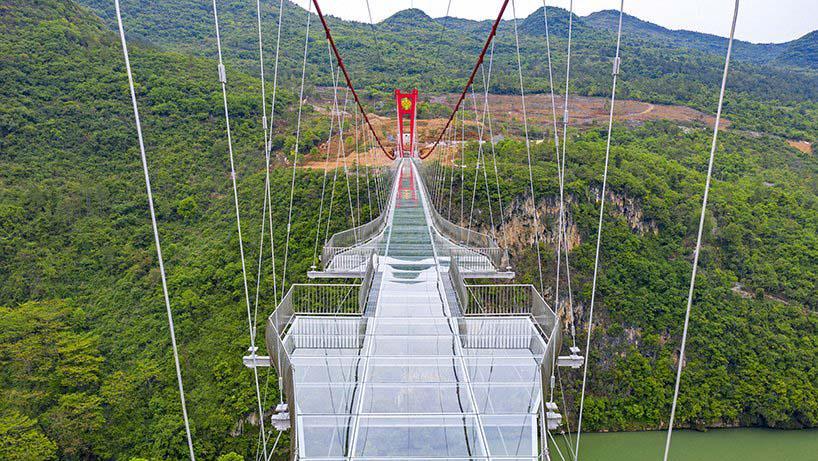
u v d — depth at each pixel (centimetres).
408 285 1079
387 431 542
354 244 1489
